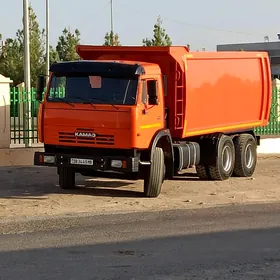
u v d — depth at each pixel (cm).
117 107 1500
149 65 1577
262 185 1858
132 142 1495
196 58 1764
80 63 1545
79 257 958
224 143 1931
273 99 2909
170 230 1178
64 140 1548
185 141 1814
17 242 1067
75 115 1532
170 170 1675
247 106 2062
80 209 1433
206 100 1822
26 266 902
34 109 2272
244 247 1030
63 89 1556
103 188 1752
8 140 2181
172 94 1689
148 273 867
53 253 984
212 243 1062
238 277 853
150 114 1557
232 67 1958
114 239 1092
